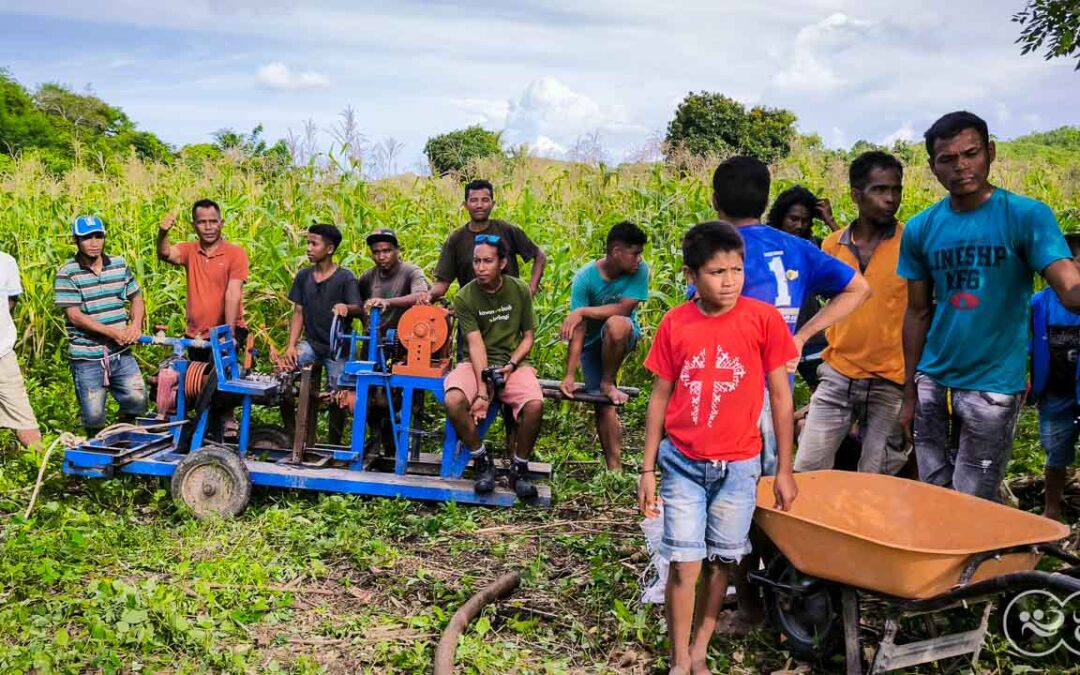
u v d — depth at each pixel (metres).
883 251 4.84
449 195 11.04
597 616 4.55
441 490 6.14
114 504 6.01
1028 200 3.93
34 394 8.25
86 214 10.38
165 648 4.08
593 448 7.73
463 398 6.03
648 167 11.00
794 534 3.66
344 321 6.84
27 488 6.07
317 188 10.70
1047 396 5.49
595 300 6.65
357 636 4.34
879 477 4.24
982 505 3.90
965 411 4.16
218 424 6.58
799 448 5.15
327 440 7.60
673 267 9.47
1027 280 4.03
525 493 6.13
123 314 7.19
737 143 21.89
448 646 4.03
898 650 3.62
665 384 3.73
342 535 5.47
